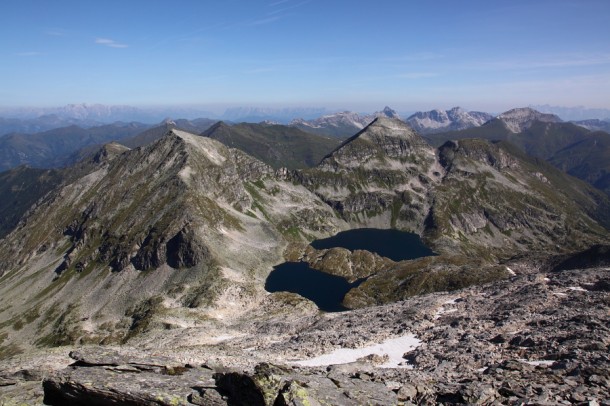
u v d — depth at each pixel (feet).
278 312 536.83
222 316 551.59
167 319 515.09
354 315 311.88
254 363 173.99
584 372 108.37
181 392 87.20
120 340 512.22
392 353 193.06
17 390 99.66
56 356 146.00
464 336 192.95
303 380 88.58
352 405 83.61
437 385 104.63
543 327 177.68
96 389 87.61
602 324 161.68
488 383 104.99
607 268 294.66
